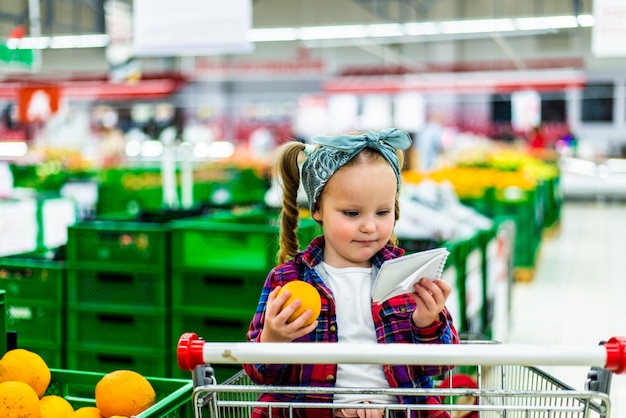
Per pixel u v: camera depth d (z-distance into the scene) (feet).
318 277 6.15
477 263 16.16
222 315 12.97
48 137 78.23
